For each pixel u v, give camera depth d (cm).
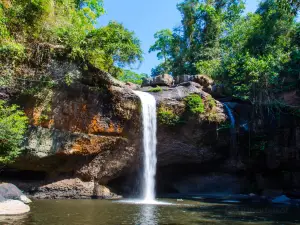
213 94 2020
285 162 1852
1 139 1115
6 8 1390
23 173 1488
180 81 2025
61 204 1112
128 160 1582
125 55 1619
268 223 763
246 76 1956
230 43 2952
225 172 1991
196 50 3161
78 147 1435
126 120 1548
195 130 1741
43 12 1458
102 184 1555
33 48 1437
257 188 1939
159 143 1723
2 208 845
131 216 841
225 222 766
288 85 1834
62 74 1442
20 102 1370
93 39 1534
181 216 861
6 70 1353
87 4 2648
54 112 1412
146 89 1866
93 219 774
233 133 1827
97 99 1499
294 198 1647
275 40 2266
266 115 1875
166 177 1994
